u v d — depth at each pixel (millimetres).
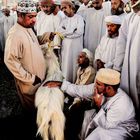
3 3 7355
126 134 2547
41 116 2629
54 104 2635
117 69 3094
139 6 2691
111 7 3615
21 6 2600
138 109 2979
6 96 3930
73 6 4027
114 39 3320
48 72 2904
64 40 4074
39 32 4637
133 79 2879
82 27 4051
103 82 2529
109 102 2562
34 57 2740
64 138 2701
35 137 2779
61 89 2893
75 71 4160
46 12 4449
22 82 2826
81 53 3480
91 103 2943
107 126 2512
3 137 2828
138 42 2748
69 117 2861
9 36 2666
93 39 4102
